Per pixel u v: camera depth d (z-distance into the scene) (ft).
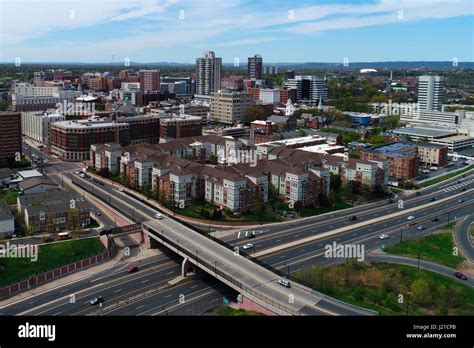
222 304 527.81
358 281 563.07
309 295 495.41
